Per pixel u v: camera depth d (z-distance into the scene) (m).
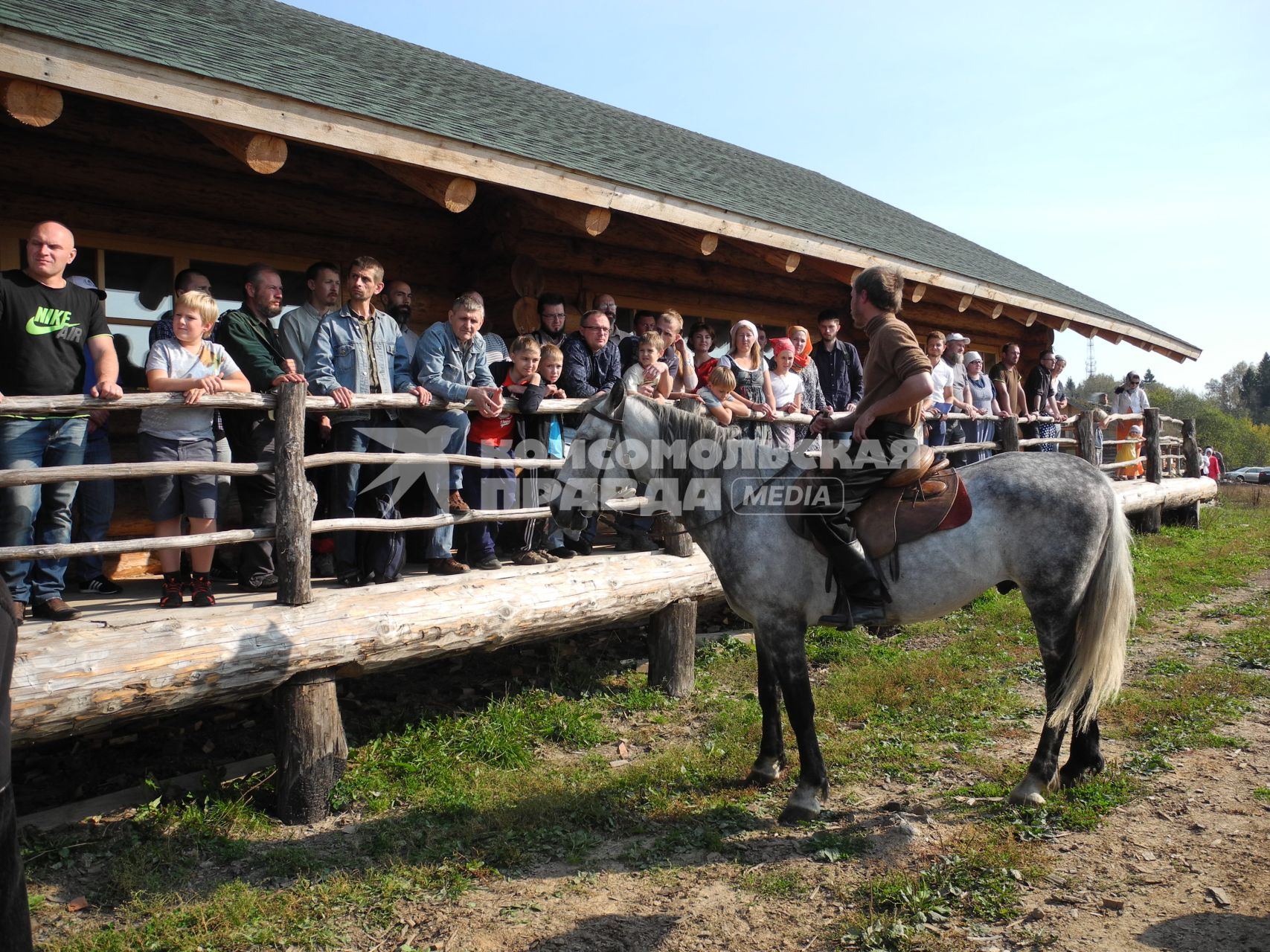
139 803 4.23
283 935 3.25
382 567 4.88
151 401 3.92
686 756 4.88
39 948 3.14
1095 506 4.13
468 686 5.96
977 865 3.55
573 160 5.93
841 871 3.62
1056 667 4.16
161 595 4.70
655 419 4.29
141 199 5.94
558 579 5.29
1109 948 2.98
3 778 2.38
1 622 2.54
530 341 5.32
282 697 4.22
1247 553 11.23
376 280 4.90
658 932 3.22
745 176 10.37
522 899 3.49
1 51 3.56
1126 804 4.13
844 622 4.05
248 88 4.26
